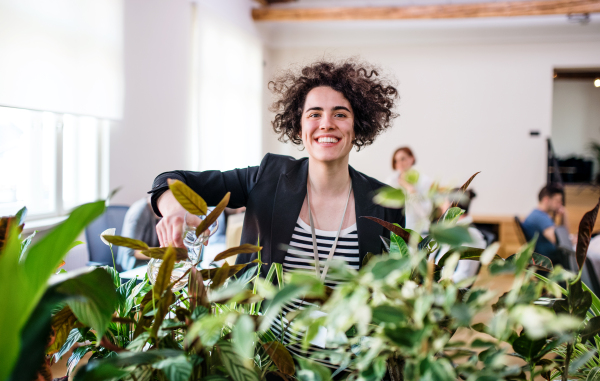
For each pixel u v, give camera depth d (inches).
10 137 130.8
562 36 279.4
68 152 154.3
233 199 48.4
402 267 16.9
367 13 264.5
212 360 22.9
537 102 287.3
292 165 49.5
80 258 122.2
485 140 293.6
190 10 206.5
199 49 212.5
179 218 33.7
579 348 25.1
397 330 16.8
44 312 15.9
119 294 26.8
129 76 165.5
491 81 291.4
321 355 21.6
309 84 47.2
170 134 193.6
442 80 296.4
